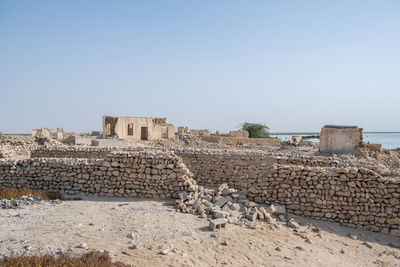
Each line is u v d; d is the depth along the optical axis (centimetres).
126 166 1110
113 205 966
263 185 1014
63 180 1166
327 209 932
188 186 1055
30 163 1214
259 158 1474
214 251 631
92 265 473
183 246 633
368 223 894
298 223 898
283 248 699
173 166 1076
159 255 575
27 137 2892
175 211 890
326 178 949
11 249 552
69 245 591
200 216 845
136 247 600
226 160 1530
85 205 954
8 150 2038
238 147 3391
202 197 983
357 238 838
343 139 2014
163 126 4409
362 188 911
